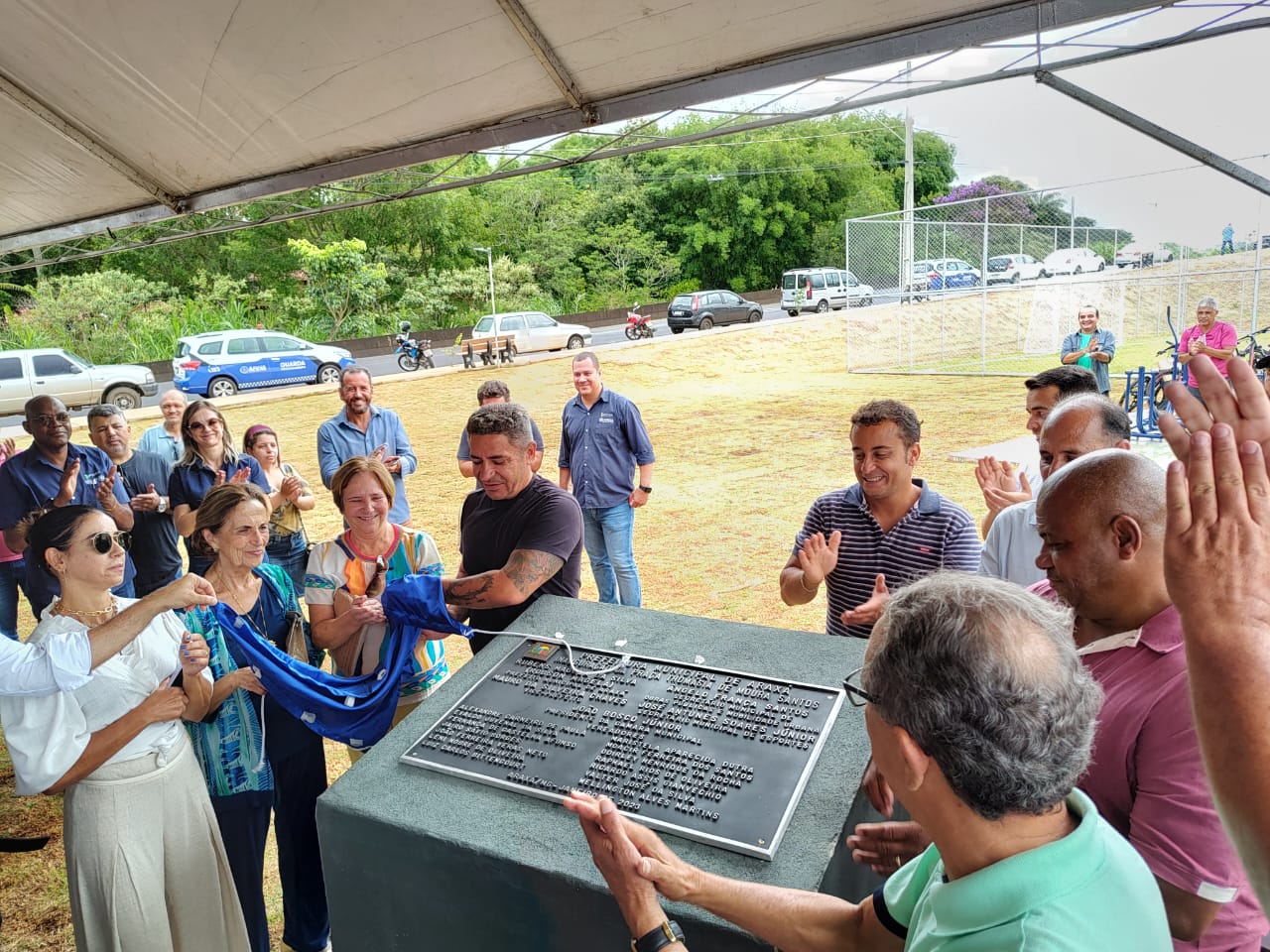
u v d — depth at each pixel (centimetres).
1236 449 92
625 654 228
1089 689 99
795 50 416
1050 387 315
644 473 538
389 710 262
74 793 228
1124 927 95
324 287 3641
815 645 224
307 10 383
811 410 1369
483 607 261
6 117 510
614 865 137
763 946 142
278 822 276
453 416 1493
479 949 177
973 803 95
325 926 286
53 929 309
